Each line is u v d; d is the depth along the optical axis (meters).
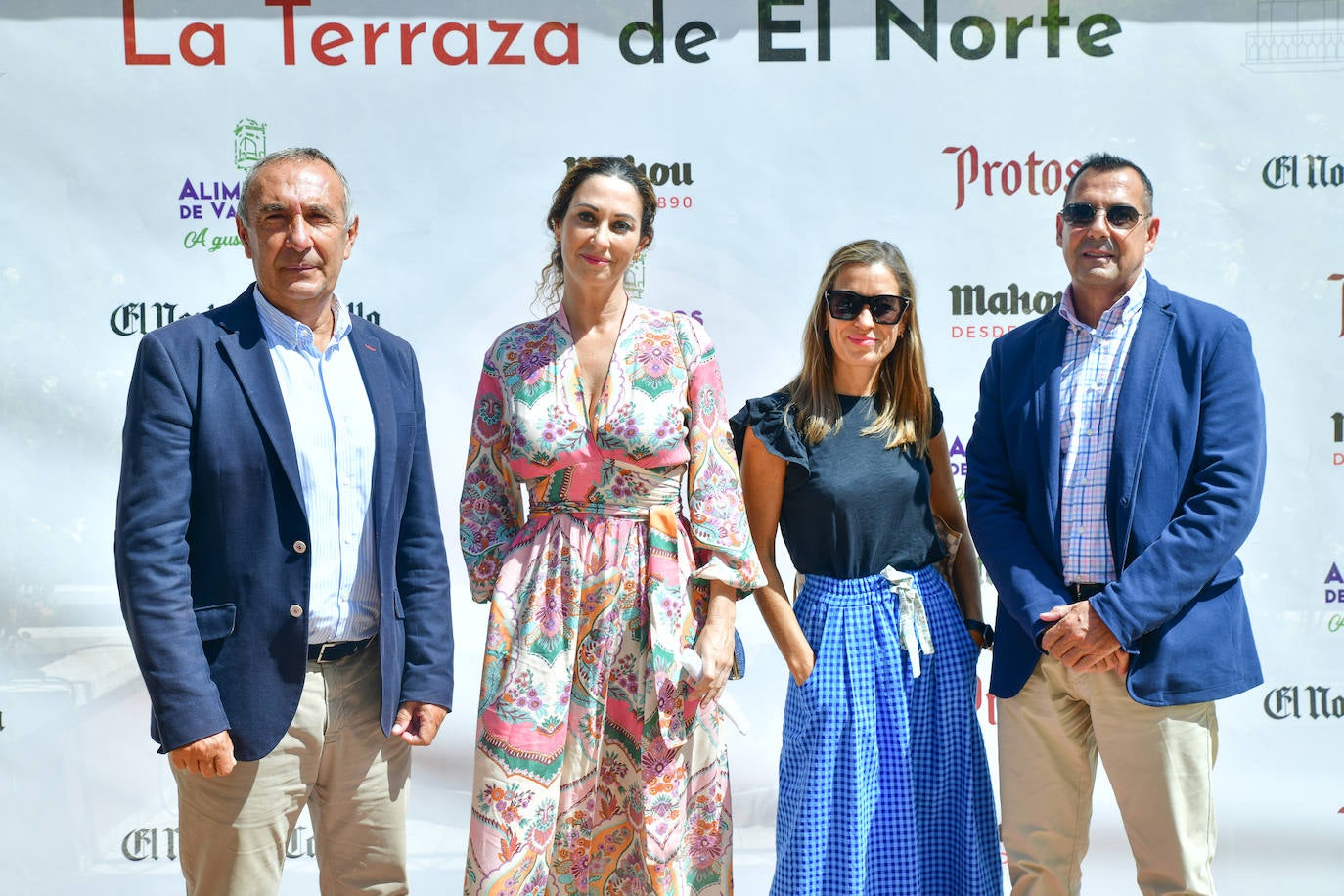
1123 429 2.46
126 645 3.15
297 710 2.22
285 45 3.12
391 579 2.33
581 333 2.47
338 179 2.29
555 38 3.17
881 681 2.54
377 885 2.39
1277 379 3.26
